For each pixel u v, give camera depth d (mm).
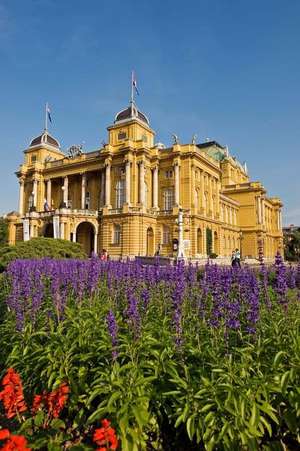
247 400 4609
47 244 34594
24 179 79000
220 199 80375
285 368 5184
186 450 5113
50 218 62844
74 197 72562
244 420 4461
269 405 4676
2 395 4809
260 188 94562
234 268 9461
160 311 7699
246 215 95250
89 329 6445
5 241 77938
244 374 4969
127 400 4680
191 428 4469
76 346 6043
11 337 7008
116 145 64688
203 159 65875
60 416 5602
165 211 60938
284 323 6215
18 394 4879
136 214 57875
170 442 5227
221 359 5230
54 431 4695
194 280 9914
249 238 93875
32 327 6980
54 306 7777
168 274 9727
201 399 4762
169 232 60312
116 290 9500
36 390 5785
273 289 7922
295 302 7188
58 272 11438
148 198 63719
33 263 15461
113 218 60281
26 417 5320
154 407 5051
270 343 5793
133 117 65438
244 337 5914
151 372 5344
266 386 4805
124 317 7418
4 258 30594
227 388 4660
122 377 5031
